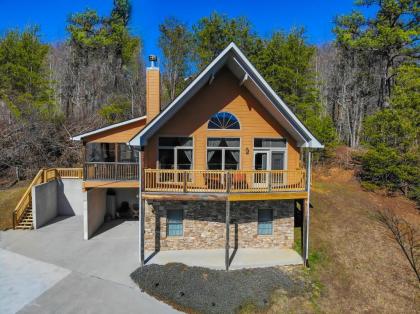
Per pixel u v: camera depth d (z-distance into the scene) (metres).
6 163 23.22
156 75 14.29
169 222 13.73
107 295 10.18
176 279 10.91
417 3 24.25
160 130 13.36
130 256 13.05
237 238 13.95
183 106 13.45
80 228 16.70
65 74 35.12
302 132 12.68
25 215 17.16
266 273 11.61
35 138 25.12
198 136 13.62
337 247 14.20
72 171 19.73
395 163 21.06
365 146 24.48
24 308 9.33
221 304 9.70
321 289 11.27
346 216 17.22
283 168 14.16
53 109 30.84
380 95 29.22
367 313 10.46
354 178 23.50
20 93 28.83
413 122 20.34
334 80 36.38
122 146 17.77
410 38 24.42
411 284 12.14
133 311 9.39
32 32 30.80
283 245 14.19
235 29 30.08
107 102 33.19
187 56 34.41
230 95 13.69
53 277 11.25
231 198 11.99
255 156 14.03
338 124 35.09
